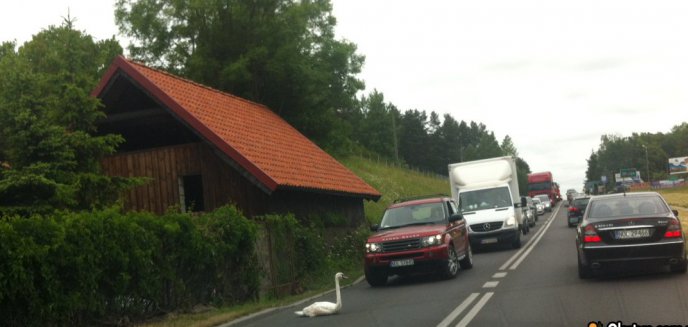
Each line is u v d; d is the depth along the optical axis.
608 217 13.96
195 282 13.70
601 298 11.48
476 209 27.23
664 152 168.12
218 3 33.44
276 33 33.56
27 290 9.66
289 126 29.25
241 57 32.12
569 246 24.89
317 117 36.19
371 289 16.64
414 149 129.00
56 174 15.24
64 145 15.74
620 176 143.12
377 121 111.38
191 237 13.46
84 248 10.79
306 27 37.25
